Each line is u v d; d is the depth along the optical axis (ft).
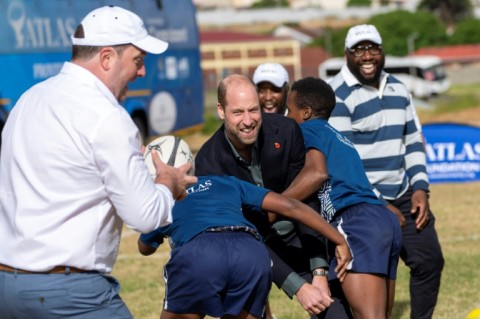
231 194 46.14
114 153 37.17
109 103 37.99
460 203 124.67
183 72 211.82
